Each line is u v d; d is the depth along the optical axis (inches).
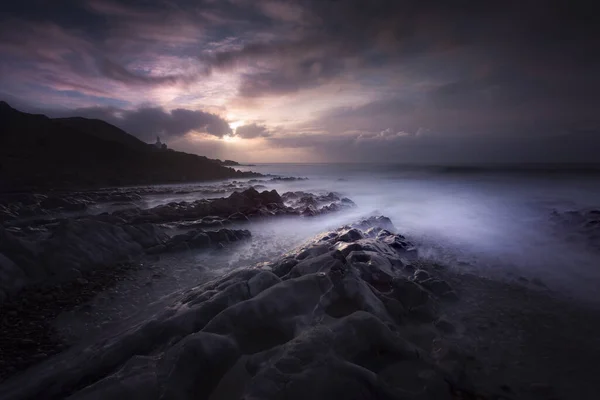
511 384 99.2
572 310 149.6
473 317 143.3
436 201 612.1
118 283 199.5
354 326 112.0
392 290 157.1
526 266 217.0
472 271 207.0
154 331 123.7
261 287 149.1
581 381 100.2
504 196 660.7
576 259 229.9
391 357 107.0
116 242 253.1
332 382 88.7
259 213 430.9
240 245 294.4
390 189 882.8
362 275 169.3
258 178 1446.9
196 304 140.7
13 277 187.3
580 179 1025.5
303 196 656.4
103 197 591.2
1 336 140.2
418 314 141.7
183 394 91.2
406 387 95.0
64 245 223.8
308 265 165.0
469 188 830.5
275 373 91.0
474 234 321.7
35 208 420.5
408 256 235.9
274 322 122.7
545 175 1178.6
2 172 802.2
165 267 230.7
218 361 102.0
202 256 258.4
